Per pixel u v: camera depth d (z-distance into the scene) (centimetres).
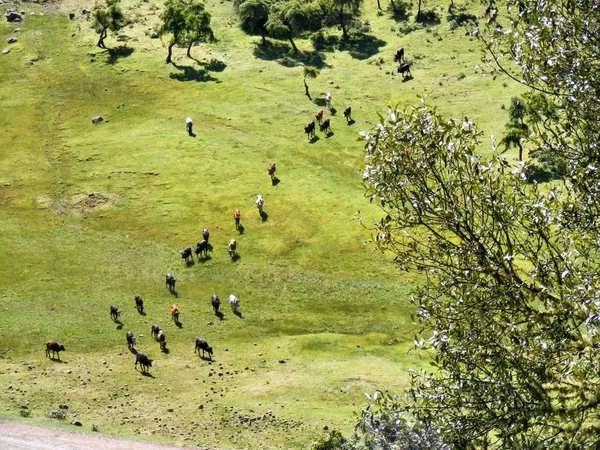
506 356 1358
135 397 4719
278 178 7712
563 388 1343
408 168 1398
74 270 6638
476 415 1388
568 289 1304
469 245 1398
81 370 5159
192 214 7269
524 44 1467
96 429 4238
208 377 5022
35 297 6253
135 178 7925
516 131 7025
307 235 6806
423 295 1428
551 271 1405
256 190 7531
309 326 5784
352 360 5231
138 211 7412
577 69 1405
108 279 6488
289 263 6494
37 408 4544
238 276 6400
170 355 5403
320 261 6475
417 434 1459
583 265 1410
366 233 6725
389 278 6231
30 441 4009
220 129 8750
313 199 7294
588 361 1307
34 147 8794
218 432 4203
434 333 1388
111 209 7494
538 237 1444
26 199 7781
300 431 4138
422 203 1395
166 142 8550
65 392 4791
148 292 6288
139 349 5503
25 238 7150
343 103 9100
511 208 1416
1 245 7038
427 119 1409
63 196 7781
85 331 5762
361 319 5816
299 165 7919
